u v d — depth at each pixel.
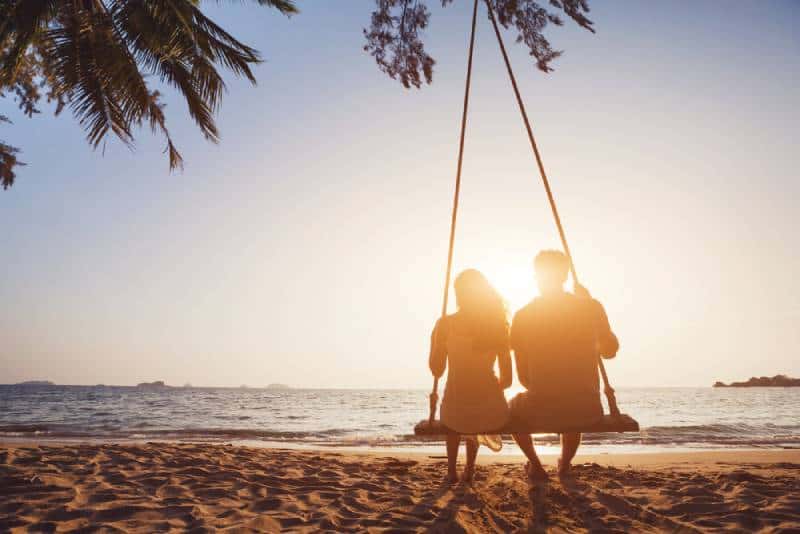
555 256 3.65
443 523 2.98
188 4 9.23
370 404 51.47
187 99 9.71
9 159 10.89
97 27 8.84
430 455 9.23
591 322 3.47
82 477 4.29
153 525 2.94
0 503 3.37
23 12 8.31
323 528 2.89
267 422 24.84
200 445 7.83
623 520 3.08
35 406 39.09
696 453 10.27
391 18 7.94
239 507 3.42
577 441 4.45
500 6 6.70
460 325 3.70
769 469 6.08
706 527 2.96
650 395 90.75
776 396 82.69
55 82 9.56
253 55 9.84
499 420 3.49
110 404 43.69
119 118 9.30
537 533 2.83
